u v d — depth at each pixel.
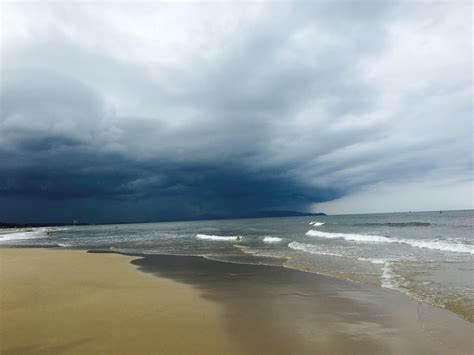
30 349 5.77
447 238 22.53
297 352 5.64
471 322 6.78
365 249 19.14
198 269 14.84
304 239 28.61
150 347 5.84
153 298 9.42
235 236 36.22
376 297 8.99
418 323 6.88
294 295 9.64
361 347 5.78
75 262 17.28
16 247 30.12
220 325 7.02
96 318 7.50
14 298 9.35
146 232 58.62
